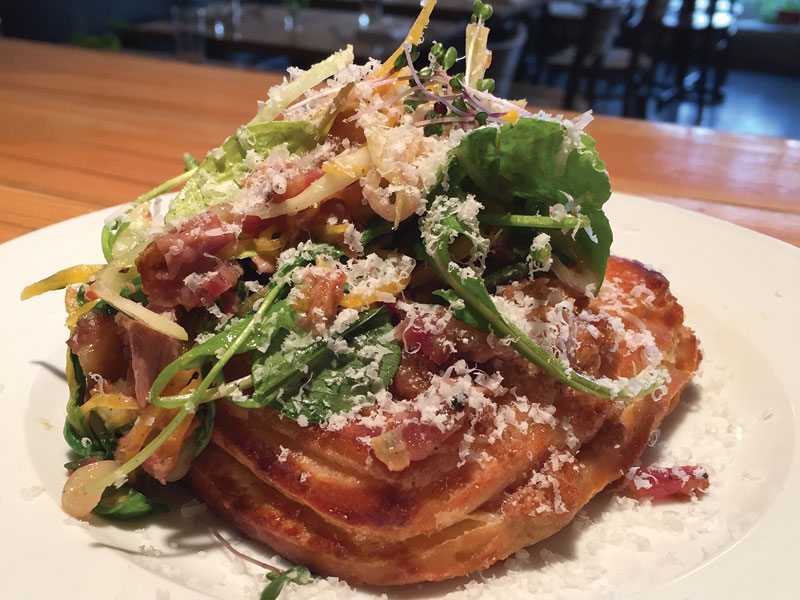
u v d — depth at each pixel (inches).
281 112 7.3
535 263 6.2
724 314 8.7
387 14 30.4
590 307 7.0
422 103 6.9
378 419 5.6
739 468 6.9
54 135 14.6
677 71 42.7
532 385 6.1
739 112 42.1
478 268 6.1
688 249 9.8
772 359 7.9
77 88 17.5
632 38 39.7
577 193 6.1
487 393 5.9
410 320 5.9
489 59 7.3
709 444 7.3
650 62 37.8
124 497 6.3
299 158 6.7
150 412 6.1
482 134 6.0
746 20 53.2
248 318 5.9
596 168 5.9
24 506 5.9
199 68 19.5
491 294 6.3
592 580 5.7
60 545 5.5
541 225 6.1
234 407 6.2
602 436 6.5
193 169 7.9
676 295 9.1
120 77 18.5
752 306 8.7
